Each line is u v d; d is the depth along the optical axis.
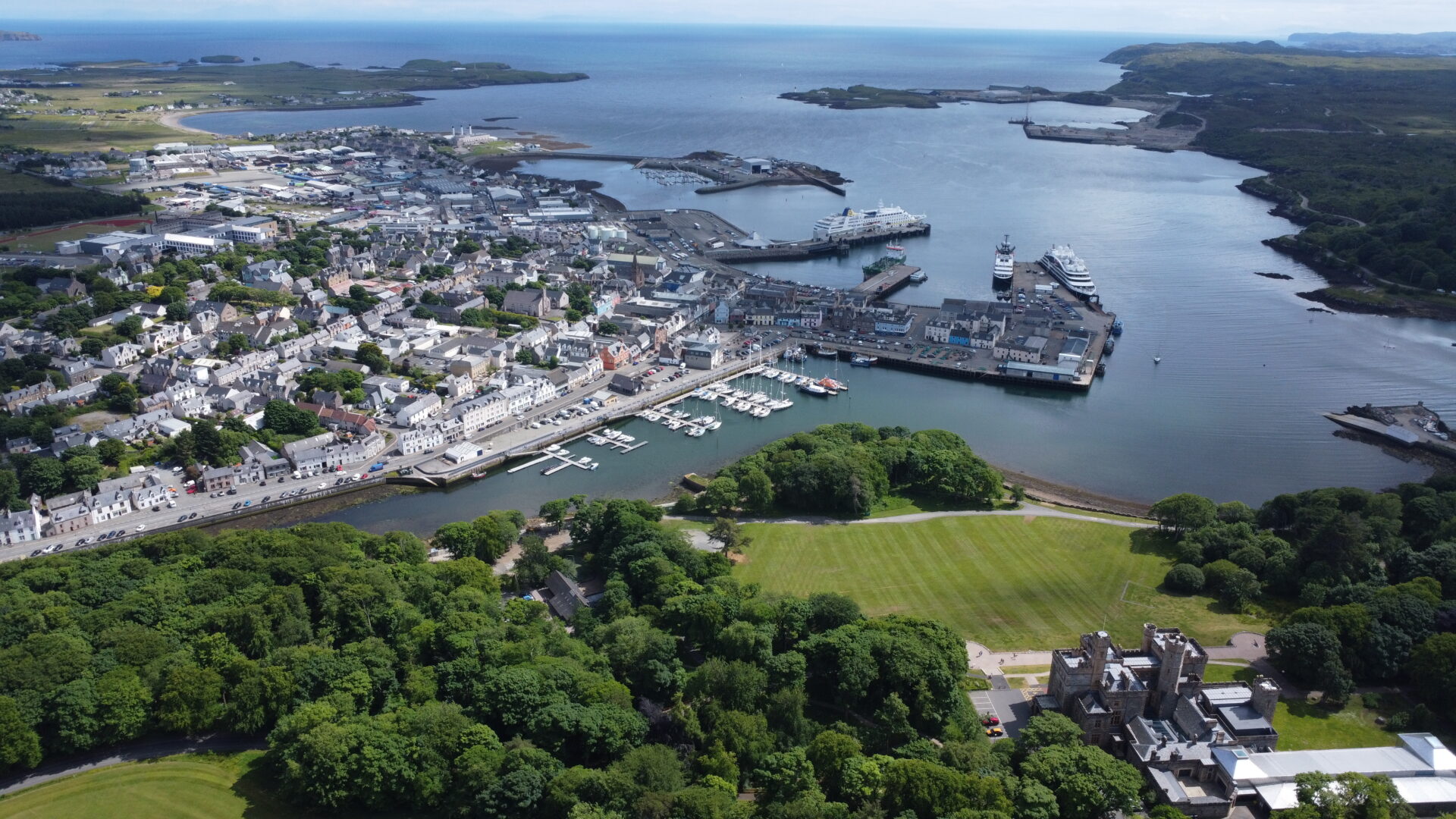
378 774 193.00
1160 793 196.38
